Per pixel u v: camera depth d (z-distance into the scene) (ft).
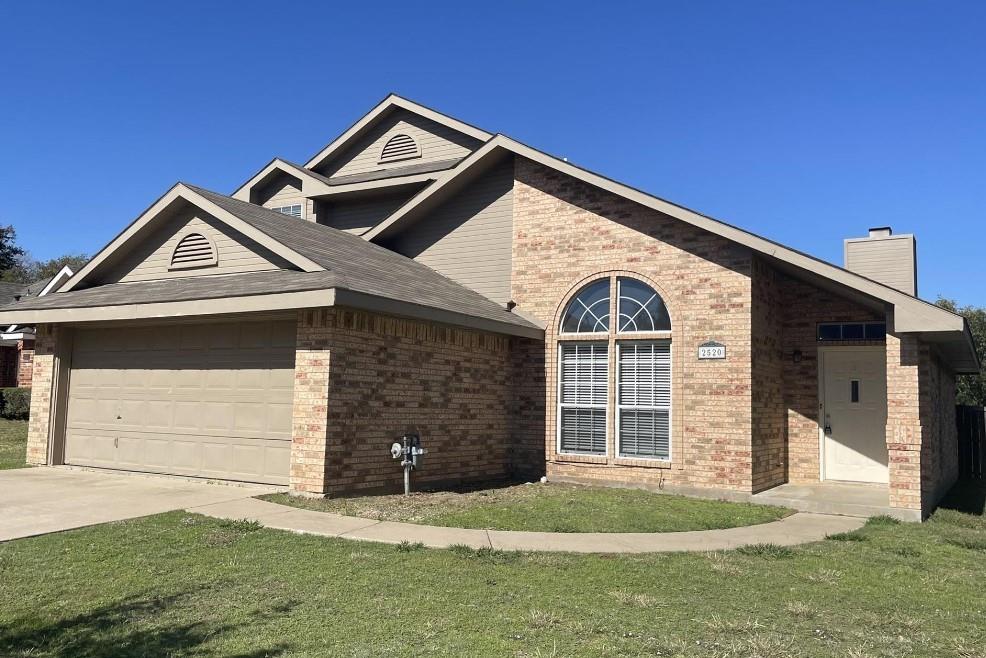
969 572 23.84
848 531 30.86
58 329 43.91
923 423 36.06
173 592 19.33
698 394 40.45
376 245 50.85
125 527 26.63
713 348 40.24
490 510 32.55
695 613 18.53
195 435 38.99
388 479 37.04
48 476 39.42
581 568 22.85
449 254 50.29
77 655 15.15
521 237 47.24
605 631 16.94
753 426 39.32
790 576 22.63
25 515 28.63
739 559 24.84
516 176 47.73
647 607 18.92
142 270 43.29
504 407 46.11
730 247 40.32
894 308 34.83
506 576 21.62
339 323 34.19
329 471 33.45
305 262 36.06
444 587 20.24
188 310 35.68
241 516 29.14
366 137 64.54
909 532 30.96
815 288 45.29
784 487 42.09
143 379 41.34
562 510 33.09
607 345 43.88
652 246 42.65
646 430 42.39
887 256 49.32
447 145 61.00
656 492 40.52
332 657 15.10
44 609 17.93
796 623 17.95
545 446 45.11
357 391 35.14
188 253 41.57
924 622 18.33
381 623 17.19
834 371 44.78
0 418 81.92
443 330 41.19
